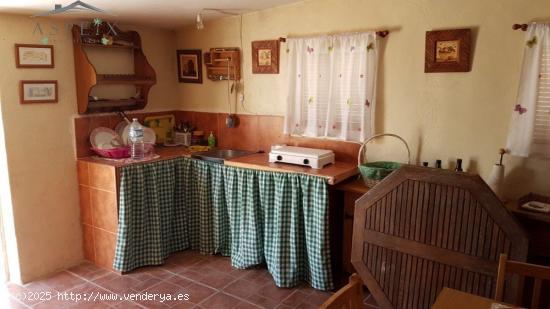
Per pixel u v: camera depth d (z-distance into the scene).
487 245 2.13
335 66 3.22
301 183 2.99
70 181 3.51
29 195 3.27
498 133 2.70
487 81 2.69
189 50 4.12
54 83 3.33
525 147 2.54
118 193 3.27
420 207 2.30
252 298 2.97
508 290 2.10
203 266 3.47
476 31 2.69
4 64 3.04
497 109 2.68
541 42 2.43
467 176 2.15
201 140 4.16
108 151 3.45
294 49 3.40
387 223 2.43
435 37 2.81
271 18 3.55
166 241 3.59
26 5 2.83
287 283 3.10
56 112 3.38
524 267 1.66
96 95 3.66
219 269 3.41
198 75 4.12
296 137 3.58
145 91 3.95
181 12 3.50
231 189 3.37
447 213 2.23
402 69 3.00
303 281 3.18
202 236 3.65
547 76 2.44
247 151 3.89
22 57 3.12
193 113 4.25
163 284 3.18
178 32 4.20
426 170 2.27
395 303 2.46
